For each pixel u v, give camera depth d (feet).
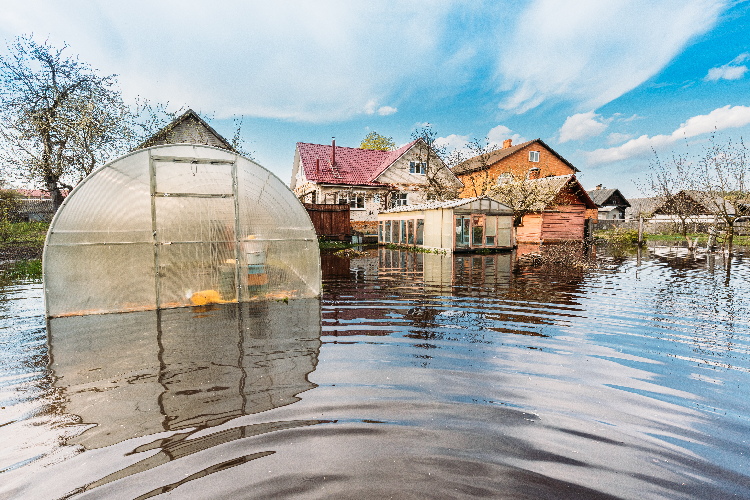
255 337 16.24
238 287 22.97
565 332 17.31
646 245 72.59
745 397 11.10
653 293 26.27
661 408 10.45
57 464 7.91
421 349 14.96
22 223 61.93
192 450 8.39
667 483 7.43
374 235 85.46
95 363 13.35
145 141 53.01
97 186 19.51
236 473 7.61
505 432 9.20
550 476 7.61
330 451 8.37
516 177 86.43
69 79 51.72
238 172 22.45
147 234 20.85
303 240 24.32
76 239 19.47
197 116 67.26
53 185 50.52
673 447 8.64
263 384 11.71
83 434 9.04
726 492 7.16
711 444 8.78
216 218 22.26
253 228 23.08
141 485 7.26
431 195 95.30
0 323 18.17
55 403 10.53
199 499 6.86
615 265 41.75
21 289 26.99
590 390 11.51
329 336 16.48
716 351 14.93
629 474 7.70
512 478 7.54
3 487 7.20
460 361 13.74
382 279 31.91
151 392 11.18
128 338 16.05
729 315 20.38
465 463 8.01
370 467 7.82
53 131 47.67
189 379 12.05
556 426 9.50
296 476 7.52
